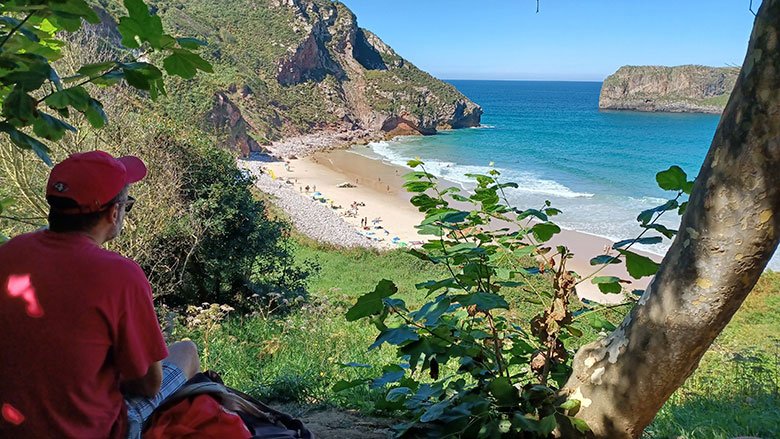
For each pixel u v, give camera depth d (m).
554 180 64.81
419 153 89.56
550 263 3.12
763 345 12.82
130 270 1.93
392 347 7.55
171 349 2.77
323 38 138.00
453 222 3.09
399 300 2.96
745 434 4.17
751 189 2.20
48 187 1.94
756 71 2.15
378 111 118.69
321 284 25.50
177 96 59.25
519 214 3.19
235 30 125.19
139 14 2.18
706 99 181.88
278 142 95.69
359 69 135.62
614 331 2.78
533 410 2.87
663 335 2.49
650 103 186.38
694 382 6.55
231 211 16.03
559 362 3.16
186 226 14.87
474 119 132.38
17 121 2.27
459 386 3.20
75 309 1.82
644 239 2.96
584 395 2.78
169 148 15.78
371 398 4.54
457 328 3.19
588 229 41.59
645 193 56.78
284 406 4.49
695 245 2.37
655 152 90.38
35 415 1.80
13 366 1.80
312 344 7.36
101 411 1.91
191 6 127.44
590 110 192.12
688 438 3.95
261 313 11.02
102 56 13.38
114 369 1.96
